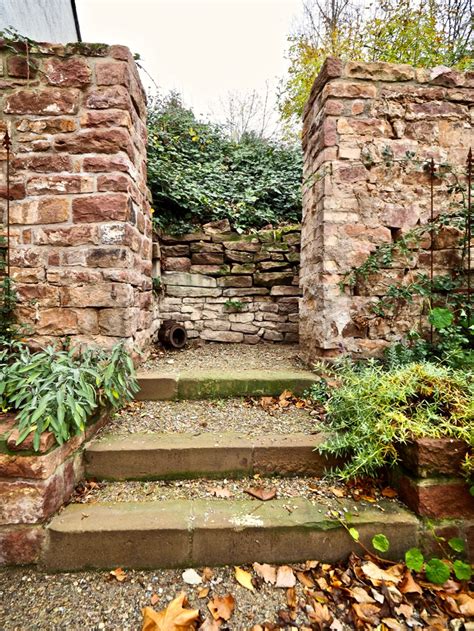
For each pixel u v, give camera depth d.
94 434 1.76
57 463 1.42
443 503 1.44
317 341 2.31
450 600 1.23
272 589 1.27
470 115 2.32
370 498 1.54
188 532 1.34
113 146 2.05
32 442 1.33
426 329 2.28
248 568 1.35
